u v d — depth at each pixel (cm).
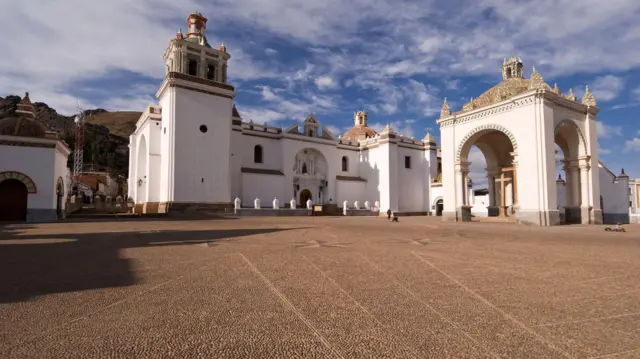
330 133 4741
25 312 433
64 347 334
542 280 618
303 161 4488
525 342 354
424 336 368
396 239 1261
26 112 2352
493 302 488
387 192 4472
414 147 4919
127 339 354
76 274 641
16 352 322
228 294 517
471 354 325
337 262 775
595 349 338
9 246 1002
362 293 527
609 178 2889
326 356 320
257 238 1245
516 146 2405
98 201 4056
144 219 2483
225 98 3391
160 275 636
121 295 509
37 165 2189
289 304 471
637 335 374
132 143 4116
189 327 387
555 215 2252
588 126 2595
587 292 541
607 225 2288
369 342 352
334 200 4606
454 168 2800
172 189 3052
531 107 2331
